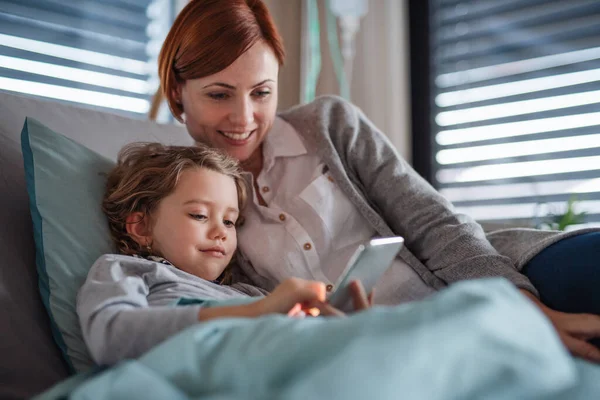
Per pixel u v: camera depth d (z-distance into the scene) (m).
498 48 2.80
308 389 0.51
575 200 2.57
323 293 0.88
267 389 0.59
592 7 2.58
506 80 2.77
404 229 1.37
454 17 2.92
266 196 1.41
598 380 0.59
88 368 1.04
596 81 2.56
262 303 0.88
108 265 1.05
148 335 0.87
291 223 1.35
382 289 1.30
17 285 1.12
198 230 1.17
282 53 1.40
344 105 1.53
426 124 2.94
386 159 1.46
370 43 2.93
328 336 0.59
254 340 0.64
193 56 1.32
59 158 1.22
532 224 2.65
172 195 1.18
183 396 0.62
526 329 0.57
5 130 1.29
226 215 1.21
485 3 2.84
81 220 1.17
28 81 2.43
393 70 2.90
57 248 1.12
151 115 1.88
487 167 2.81
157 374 0.66
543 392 0.55
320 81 2.97
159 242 1.18
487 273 1.21
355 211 1.40
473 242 1.28
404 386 0.51
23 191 1.24
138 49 2.67
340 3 2.81
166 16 2.73
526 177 2.71
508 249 1.31
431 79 2.96
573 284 1.13
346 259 1.34
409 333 0.54
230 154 1.39
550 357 0.55
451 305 0.57
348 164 1.46
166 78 1.41
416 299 1.31
